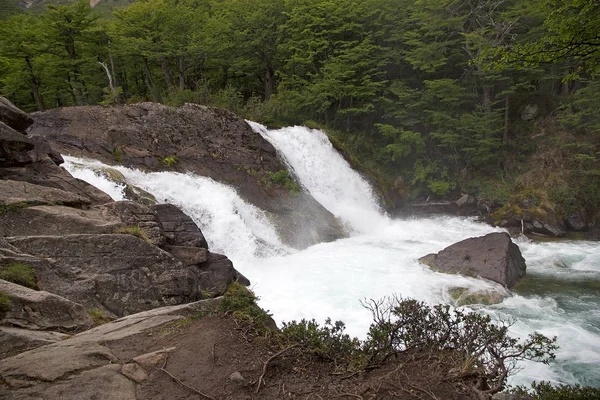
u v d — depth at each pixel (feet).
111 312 21.67
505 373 13.16
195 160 54.24
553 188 65.16
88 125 50.70
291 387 13.15
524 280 41.86
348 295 35.17
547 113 76.43
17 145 29.09
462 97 76.79
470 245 44.68
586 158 66.08
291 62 85.30
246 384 13.01
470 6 75.77
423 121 78.18
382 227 64.49
